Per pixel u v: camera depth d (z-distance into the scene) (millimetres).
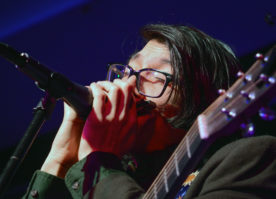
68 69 7238
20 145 2201
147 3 6152
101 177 2250
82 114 2457
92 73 7195
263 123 5758
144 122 2627
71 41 7016
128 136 2432
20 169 8656
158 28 2984
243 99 1600
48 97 2285
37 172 2756
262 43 6148
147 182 2643
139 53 3027
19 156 2178
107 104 2410
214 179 2021
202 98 2748
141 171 2682
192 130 1976
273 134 5684
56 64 7234
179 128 2686
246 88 1623
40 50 7199
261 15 5871
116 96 2412
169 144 2713
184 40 2865
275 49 1604
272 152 2008
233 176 1978
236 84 1689
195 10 6000
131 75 2865
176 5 6043
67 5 6719
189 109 2697
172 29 2945
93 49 6957
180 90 2711
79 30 6879
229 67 2998
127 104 2436
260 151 2002
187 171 1978
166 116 2699
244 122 1633
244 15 5918
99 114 2363
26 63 2100
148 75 2830
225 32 6117
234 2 5836
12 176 2145
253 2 5770
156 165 2682
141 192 2201
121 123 2396
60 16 6871
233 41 6180
